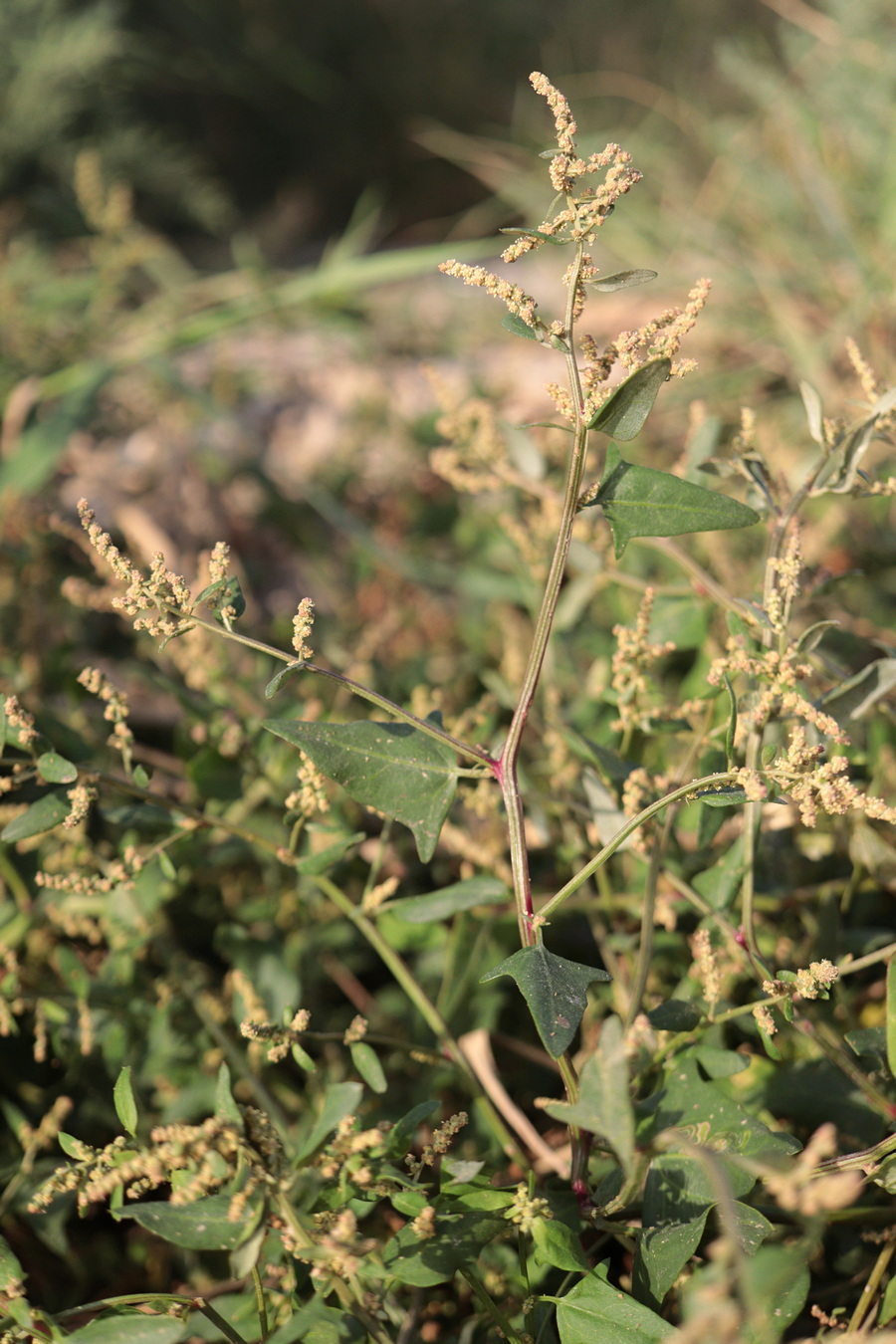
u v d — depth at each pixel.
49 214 2.18
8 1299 0.69
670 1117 0.71
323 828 0.77
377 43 3.36
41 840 0.85
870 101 1.56
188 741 0.83
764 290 1.40
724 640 0.87
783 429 1.19
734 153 1.67
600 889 0.82
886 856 0.79
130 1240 0.82
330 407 1.48
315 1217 0.68
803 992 0.70
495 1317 0.70
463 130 3.32
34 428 1.23
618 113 2.68
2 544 0.96
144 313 1.60
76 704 0.89
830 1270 0.75
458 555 1.25
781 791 0.72
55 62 2.35
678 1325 0.72
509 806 0.70
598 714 0.89
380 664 1.04
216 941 0.83
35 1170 0.79
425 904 0.77
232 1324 0.73
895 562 1.04
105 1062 0.84
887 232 1.37
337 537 1.31
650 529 0.69
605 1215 0.71
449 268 0.68
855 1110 0.75
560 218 0.68
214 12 3.09
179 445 1.38
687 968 0.81
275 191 3.30
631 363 0.69
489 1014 0.82
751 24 2.85
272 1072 0.83
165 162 2.61
